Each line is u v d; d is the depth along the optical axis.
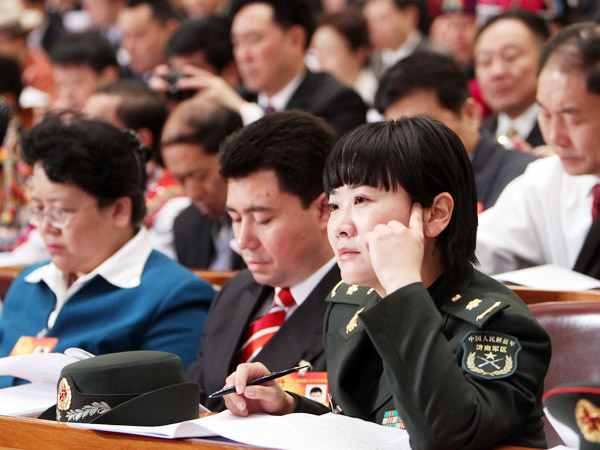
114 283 5.92
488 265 7.21
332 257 5.27
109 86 9.69
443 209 3.72
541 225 7.21
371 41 15.30
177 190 9.33
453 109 7.79
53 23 18.84
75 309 5.89
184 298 5.92
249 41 10.82
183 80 10.30
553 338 4.66
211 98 8.33
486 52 9.52
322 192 5.11
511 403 3.45
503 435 3.43
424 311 3.40
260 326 5.39
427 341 3.35
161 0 15.16
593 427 3.13
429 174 3.67
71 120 6.06
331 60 14.16
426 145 3.70
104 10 18.62
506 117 9.76
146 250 6.14
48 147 5.74
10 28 15.34
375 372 3.89
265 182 5.04
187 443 3.43
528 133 9.59
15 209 10.02
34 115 11.50
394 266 3.49
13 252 9.30
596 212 6.91
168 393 3.81
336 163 3.79
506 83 9.45
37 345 5.88
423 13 15.41
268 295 5.57
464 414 3.28
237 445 3.35
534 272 6.06
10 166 10.04
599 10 10.75
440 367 3.31
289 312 5.36
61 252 5.88
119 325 5.77
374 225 3.65
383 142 3.70
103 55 12.98
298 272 5.21
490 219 7.33
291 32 10.83
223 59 11.79
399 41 15.29
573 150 6.16
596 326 4.57
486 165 8.07
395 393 3.34
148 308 5.82
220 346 5.48
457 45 13.36
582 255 6.77
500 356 3.51
